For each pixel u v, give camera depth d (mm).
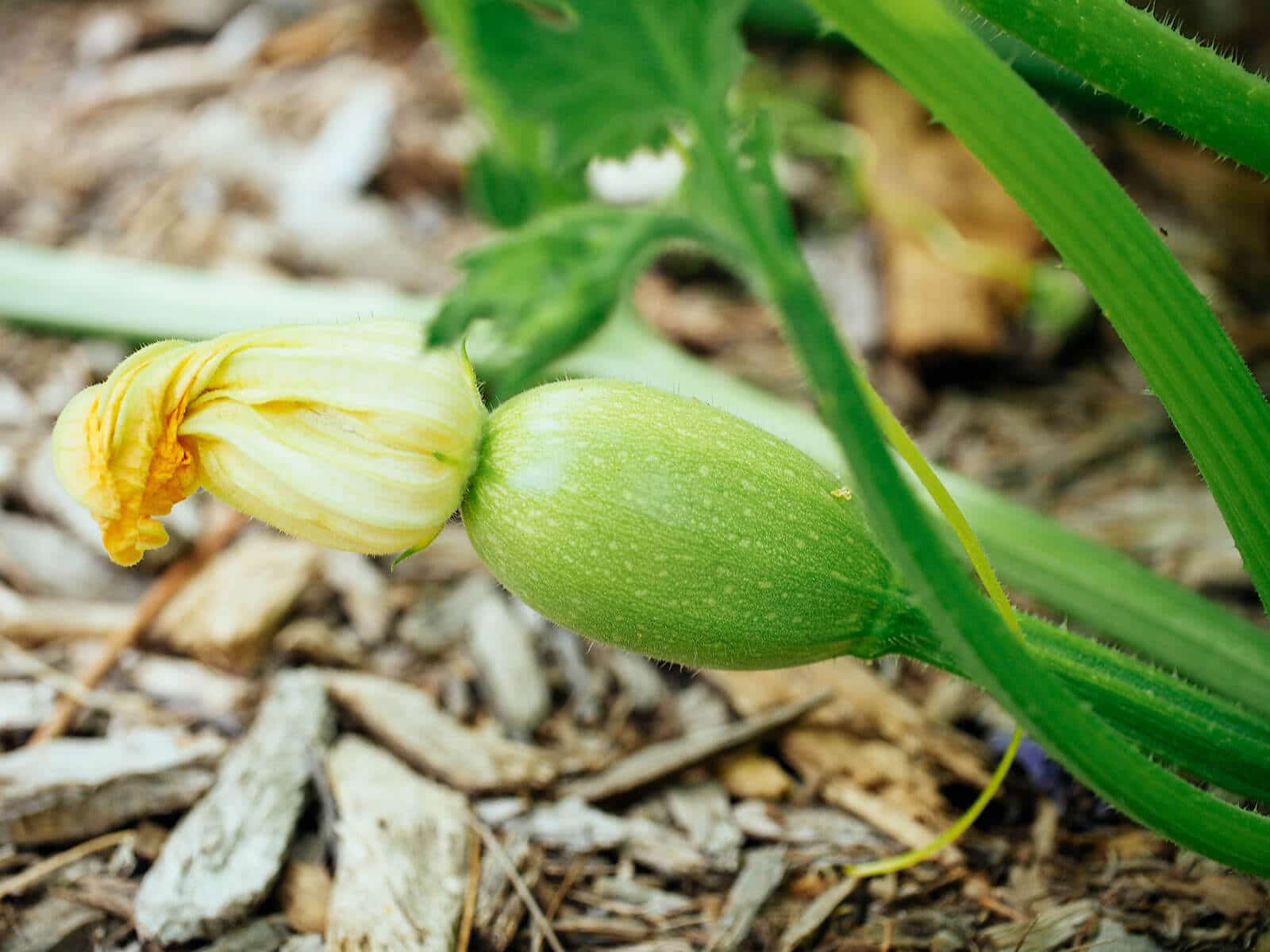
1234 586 588
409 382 424
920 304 677
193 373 418
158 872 479
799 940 477
